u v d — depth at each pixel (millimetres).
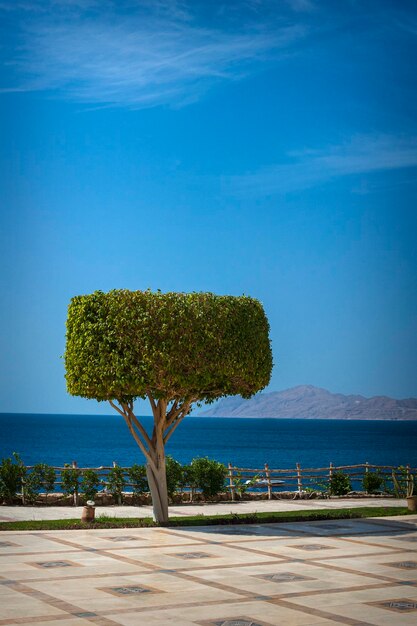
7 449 101000
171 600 10133
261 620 9188
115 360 16688
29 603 9867
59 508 21844
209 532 16609
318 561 13102
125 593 10508
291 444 132500
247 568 12422
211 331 16938
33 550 13977
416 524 18281
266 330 18406
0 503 22469
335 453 101875
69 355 17547
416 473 28078
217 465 24594
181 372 16766
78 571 12023
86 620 9062
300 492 26125
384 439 158250
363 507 22797
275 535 16234
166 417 18375
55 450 100688
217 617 9297
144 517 19750
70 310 17688
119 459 82188
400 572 12195
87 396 17547
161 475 18047
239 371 17422
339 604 10016
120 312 16750
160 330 16625
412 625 9047
